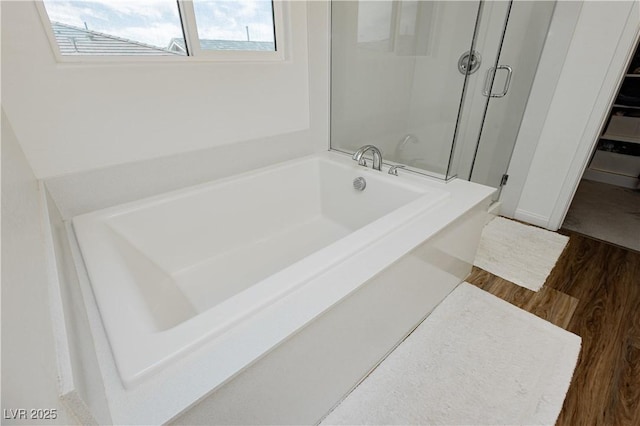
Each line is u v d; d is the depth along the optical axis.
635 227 2.38
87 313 0.82
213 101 1.52
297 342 0.83
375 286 1.04
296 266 0.99
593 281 1.78
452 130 1.77
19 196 0.71
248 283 1.55
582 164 2.09
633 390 1.18
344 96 2.06
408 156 1.95
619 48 1.79
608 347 1.36
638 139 3.05
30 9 1.00
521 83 2.11
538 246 2.12
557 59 2.02
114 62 1.21
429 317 1.52
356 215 1.92
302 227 2.02
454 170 1.83
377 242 1.15
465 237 1.56
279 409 0.89
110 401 0.62
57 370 0.43
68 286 0.75
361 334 1.09
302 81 1.86
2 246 0.41
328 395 1.07
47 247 0.75
